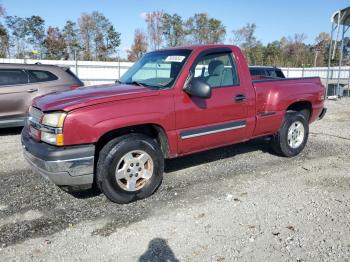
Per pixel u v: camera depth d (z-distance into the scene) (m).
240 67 5.38
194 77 4.80
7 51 48.41
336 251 3.33
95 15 56.22
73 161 3.96
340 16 16.56
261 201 4.46
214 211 4.19
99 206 4.36
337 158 6.38
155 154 4.52
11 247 3.47
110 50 57.88
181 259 3.24
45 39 53.03
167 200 4.52
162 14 54.81
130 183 4.38
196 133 4.84
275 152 6.46
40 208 4.33
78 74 27.30
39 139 4.20
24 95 8.24
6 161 6.28
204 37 57.06
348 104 15.41
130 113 4.21
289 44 63.62
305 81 6.49
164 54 5.28
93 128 3.99
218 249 3.39
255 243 3.48
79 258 3.29
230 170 5.69
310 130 9.22
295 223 3.87
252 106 5.46
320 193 4.71
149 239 3.59
